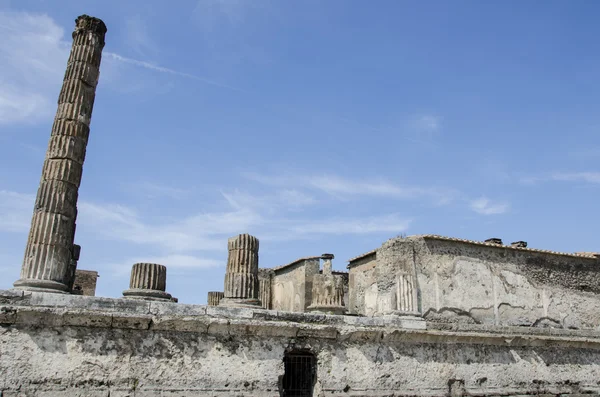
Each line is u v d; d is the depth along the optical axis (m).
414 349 15.45
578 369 18.25
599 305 20.16
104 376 11.50
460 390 15.76
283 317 13.77
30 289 11.93
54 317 11.27
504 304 18.12
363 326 14.75
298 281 25.70
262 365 13.15
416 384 15.10
